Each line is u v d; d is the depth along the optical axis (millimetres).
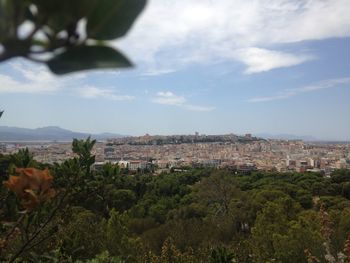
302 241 13617
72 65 660
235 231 32844
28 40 637
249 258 14984
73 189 2641
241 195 44812
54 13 630
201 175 66312
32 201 1250
